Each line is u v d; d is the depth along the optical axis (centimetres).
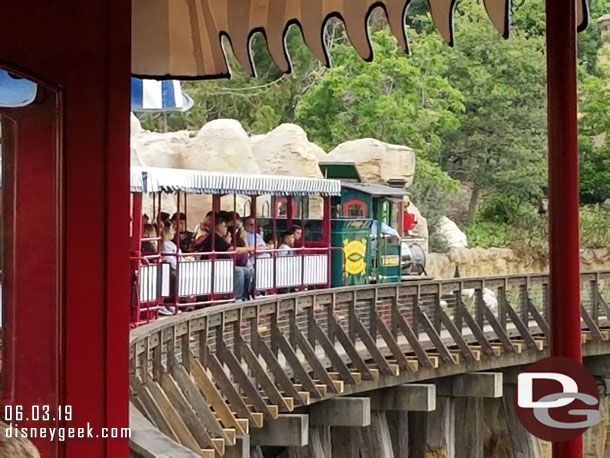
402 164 2870
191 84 3681
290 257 1969
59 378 357
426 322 1688
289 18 502
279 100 3734
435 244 3409
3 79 347
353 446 1597
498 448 1933
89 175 359
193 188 1655
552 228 314
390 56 3456
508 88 3747
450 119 3556
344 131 3422
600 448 2058
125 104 363
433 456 1719
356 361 1501
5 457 204
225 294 1730
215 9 521
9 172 353
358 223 2256
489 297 2691
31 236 356
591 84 3612
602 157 3581
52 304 357
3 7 346
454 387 1719
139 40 533
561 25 311
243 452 1126
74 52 356
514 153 3712
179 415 1027
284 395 1305
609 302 2491
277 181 1931
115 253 362
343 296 1555
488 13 385
